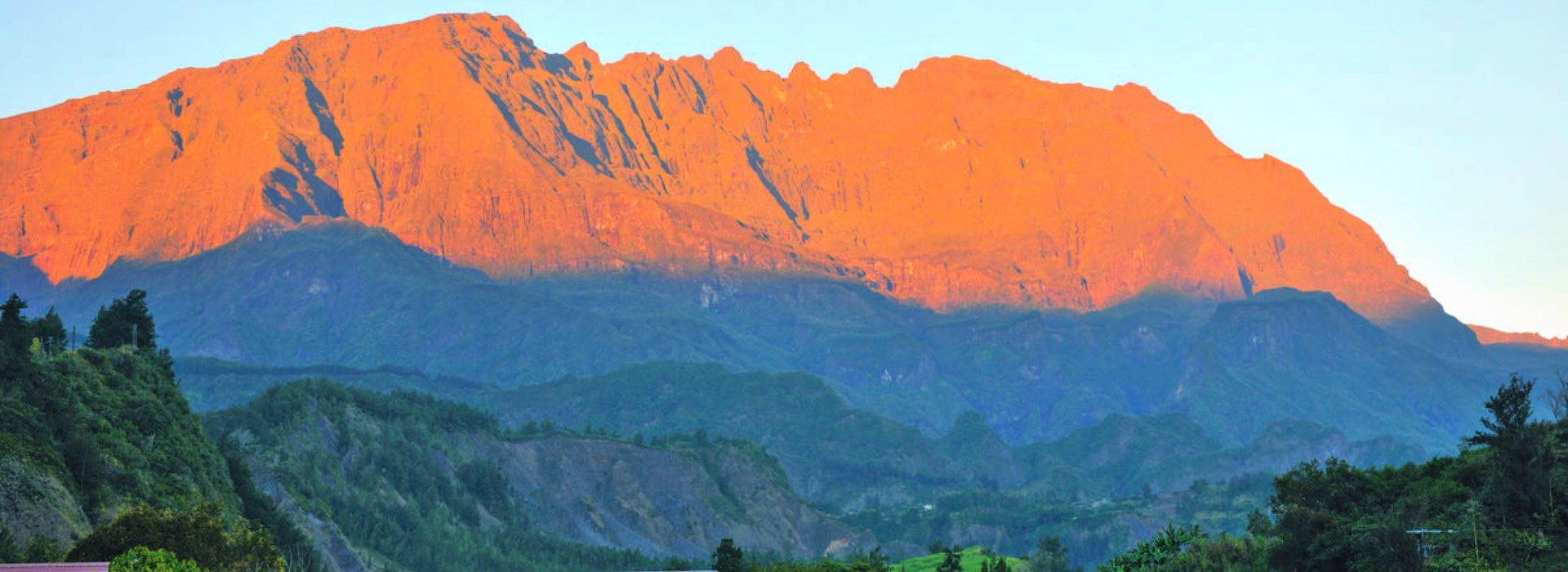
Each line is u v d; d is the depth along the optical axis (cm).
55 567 17275
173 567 19362
